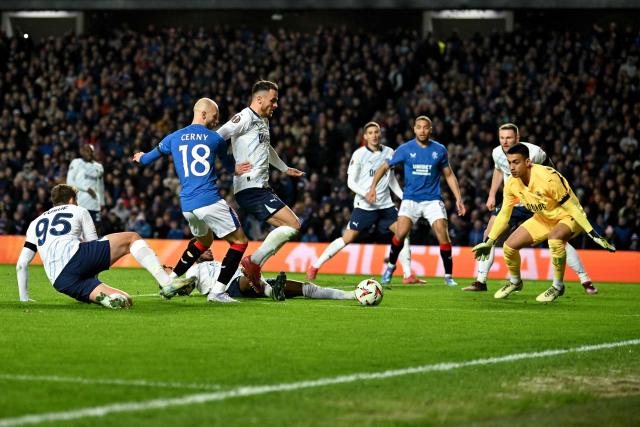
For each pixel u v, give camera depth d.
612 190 63.53
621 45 83.12
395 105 82.25
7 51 91.62
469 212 64.56
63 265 28.28
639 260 51.34
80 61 90.25
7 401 15.23
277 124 80.38
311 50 88.19
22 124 81.12
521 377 18.16
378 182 43.56
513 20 98.38
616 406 15.76
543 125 74.56
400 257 50.47
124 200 70.56
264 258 32.50
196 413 14.52
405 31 92.81
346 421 14.31
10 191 72.69
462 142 75.19
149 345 21.31
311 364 19.12
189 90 84.75
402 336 23.56
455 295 37.34
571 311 31.00
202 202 30.55
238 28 102.88
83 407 14.85
